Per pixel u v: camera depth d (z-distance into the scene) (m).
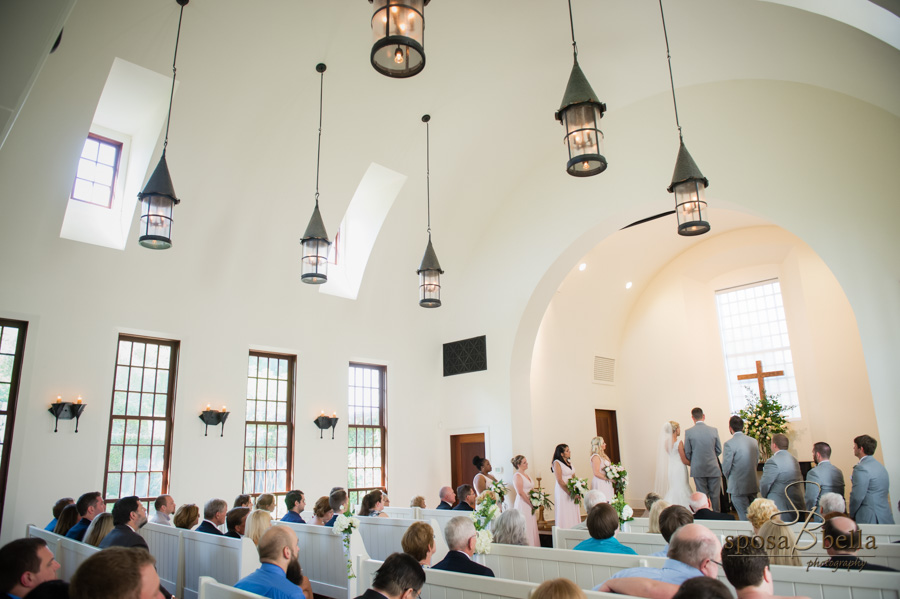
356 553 5.07
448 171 9.75
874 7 4.40
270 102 7.58
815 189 7.18
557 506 8.23
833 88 6.27
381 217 9.78
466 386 10.55
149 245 5.47
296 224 8.86
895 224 6.52
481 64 7.96
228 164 7.86
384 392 10.30
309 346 9.36
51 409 6.69
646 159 8.78
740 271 12.16
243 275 8.63
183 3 6.19
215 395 8.16
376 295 10.26
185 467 7.73
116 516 4.28
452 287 11.07
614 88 8.47
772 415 10.62
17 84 2.86
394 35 3.30
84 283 7.22
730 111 8.04
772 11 5.72
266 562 3.13
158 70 6.64
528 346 10.29
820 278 10.93
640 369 12.84
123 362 7.54
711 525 5.12
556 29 7.33
